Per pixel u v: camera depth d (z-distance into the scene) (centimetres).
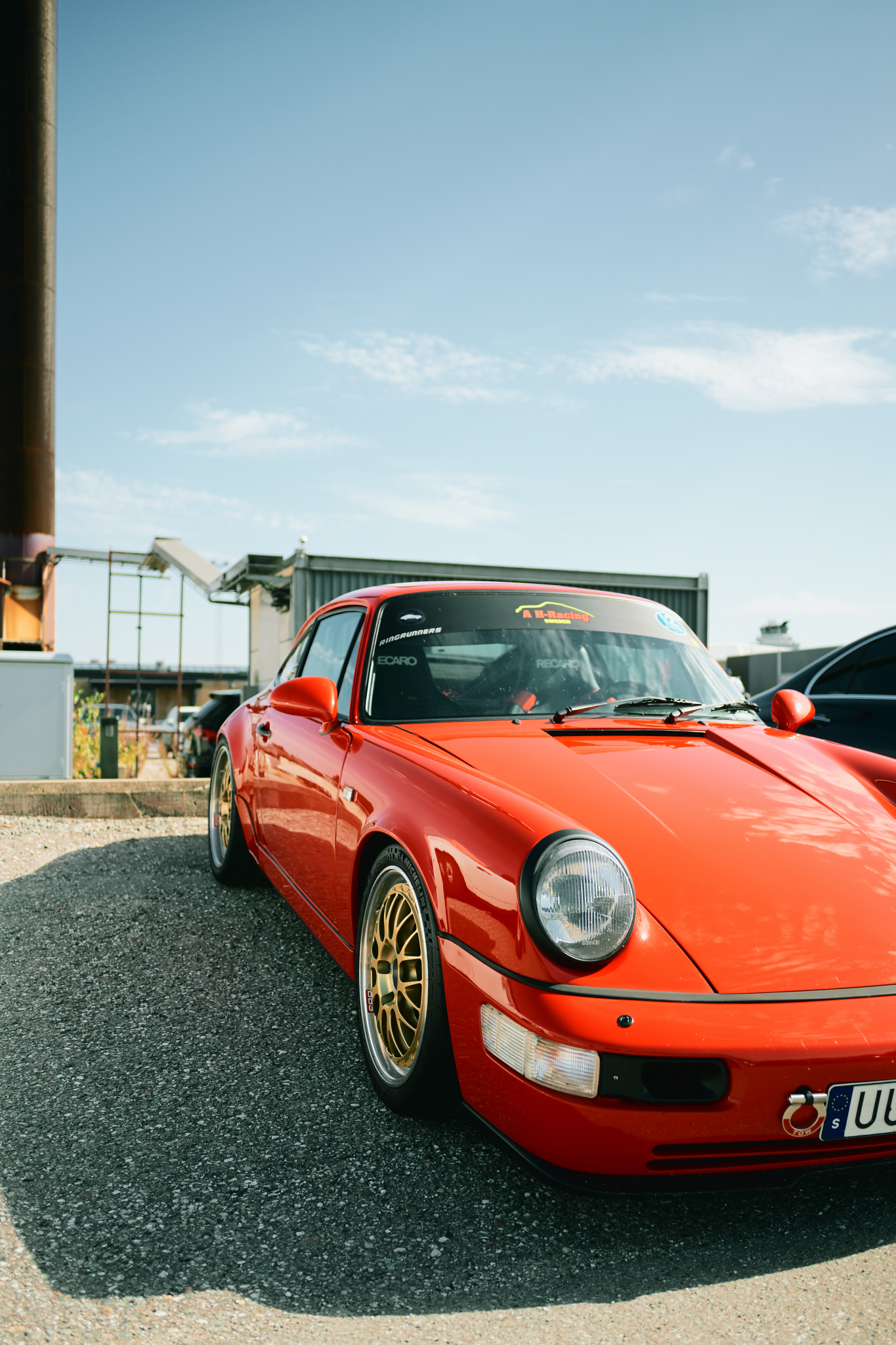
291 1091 242
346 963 268
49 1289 162
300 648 388
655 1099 165
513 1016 175
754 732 278
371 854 248
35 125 1467
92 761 1009
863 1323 157
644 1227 185
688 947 175
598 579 1300
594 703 281
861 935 181
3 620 1063
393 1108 226
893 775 251
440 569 1220
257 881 445
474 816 200
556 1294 165
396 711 279
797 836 207
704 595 1352
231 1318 157
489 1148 214
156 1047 268
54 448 1516
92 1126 222
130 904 412
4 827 577
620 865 179
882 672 496
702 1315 160
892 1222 187
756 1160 169
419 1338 153
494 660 294
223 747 450
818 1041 165
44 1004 299
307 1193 194
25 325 1473
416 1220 185
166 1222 183
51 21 1480
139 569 1619
